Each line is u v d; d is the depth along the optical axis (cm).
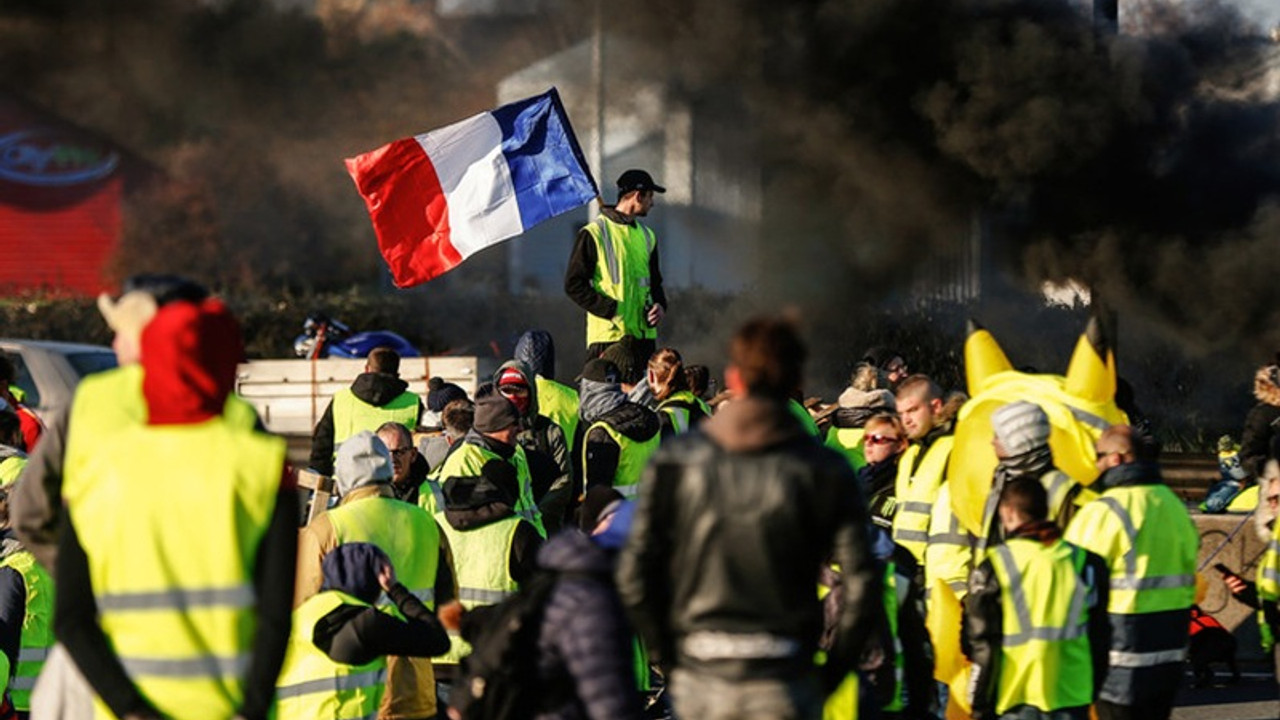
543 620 1288
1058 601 1680
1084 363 1992
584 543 1309
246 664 1154
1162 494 1836
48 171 9306
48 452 1286
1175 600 1839
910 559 1798
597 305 2802
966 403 2023
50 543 1307
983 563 1695
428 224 2853
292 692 1669
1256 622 2923
